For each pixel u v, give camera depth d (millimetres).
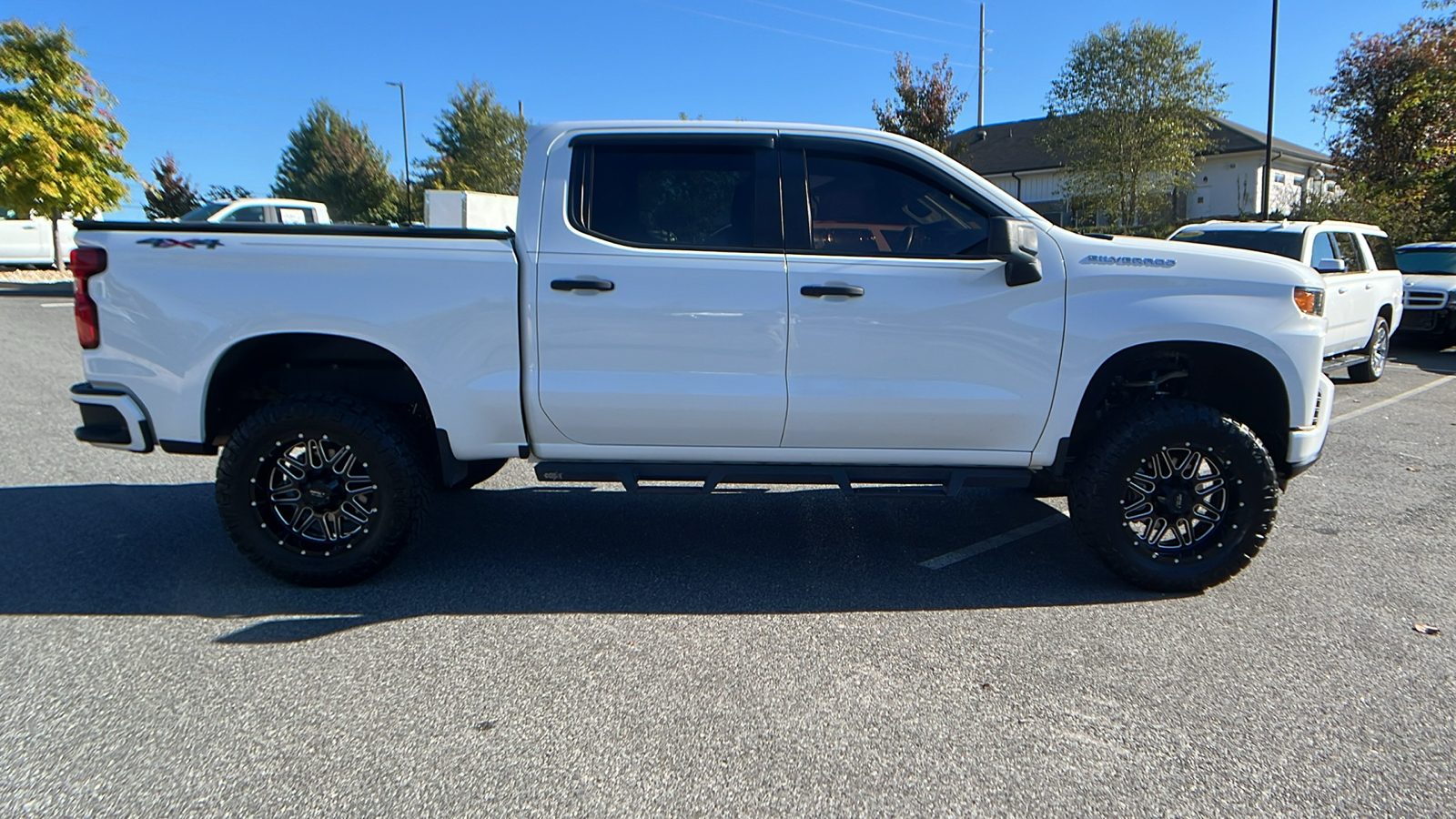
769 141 3996
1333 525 5141
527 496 5715
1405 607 3932
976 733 2889
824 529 5098
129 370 3889
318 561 3980
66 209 21297
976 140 35344
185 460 6539
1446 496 5766
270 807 2477
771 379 3902
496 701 3070
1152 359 4242
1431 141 21062
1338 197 25719
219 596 3969
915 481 4059
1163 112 25469
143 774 2621
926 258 3914
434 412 3928
